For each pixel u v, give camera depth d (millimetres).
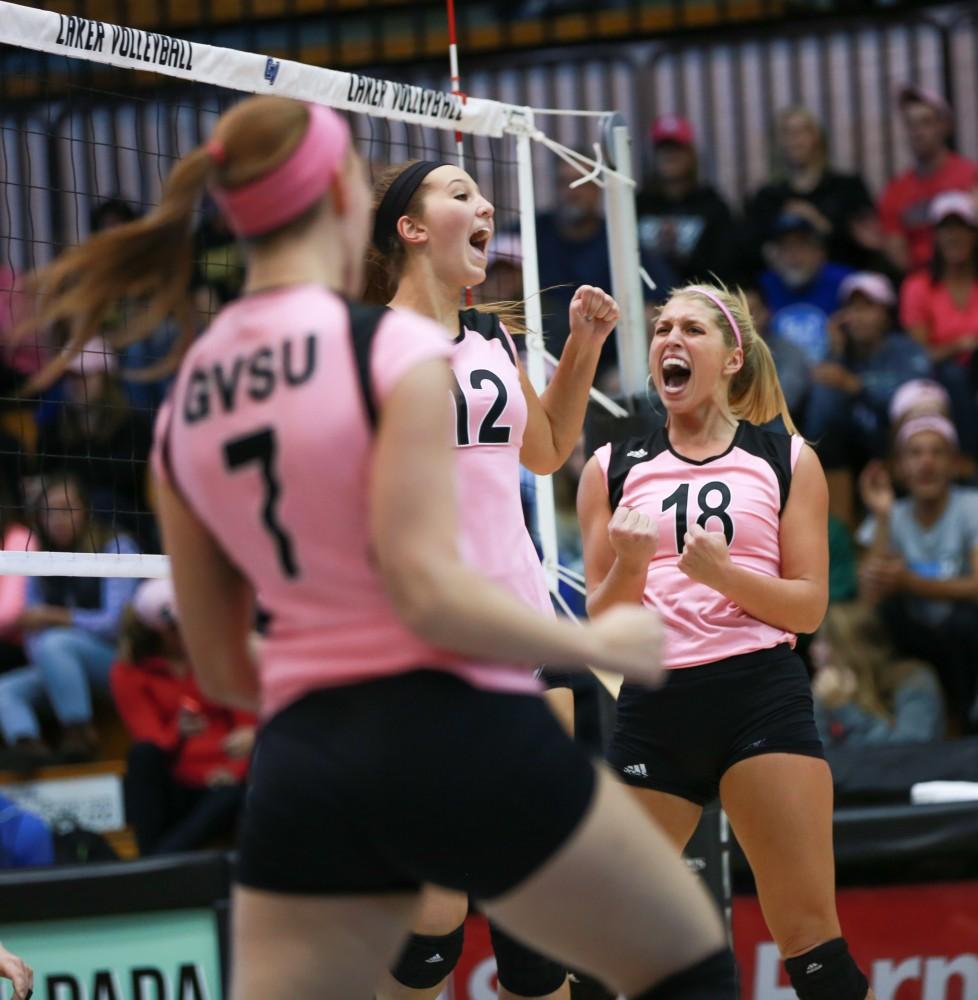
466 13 20719
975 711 14602
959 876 11117
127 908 10898
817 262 18625
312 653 4457
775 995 10938
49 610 15750
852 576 15562
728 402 8594
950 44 19891
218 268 16250
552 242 18172
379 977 4789
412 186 7934
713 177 20359
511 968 7953
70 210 19359
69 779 14883
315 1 20516
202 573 4871
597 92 20188
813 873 7641
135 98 10969
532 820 4383
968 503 15750
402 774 4320
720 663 7879
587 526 8461
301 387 4379
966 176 19156
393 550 4160
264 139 4484
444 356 4367
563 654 4312
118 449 16484
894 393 17469
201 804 13977
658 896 4535
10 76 19703
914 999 11094
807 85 20344
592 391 10680
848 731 14375
